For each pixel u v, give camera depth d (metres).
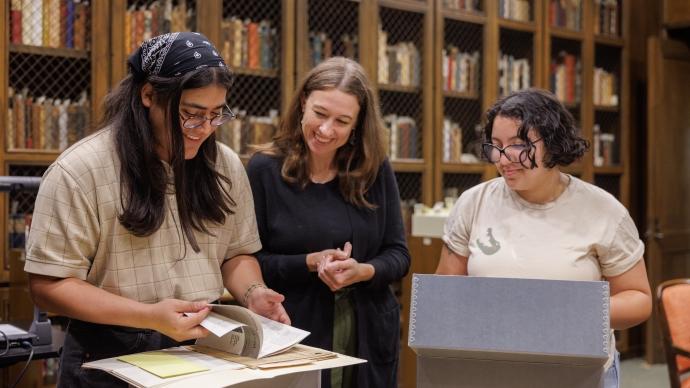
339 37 4.25
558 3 5.29
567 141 1.78
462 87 4.80
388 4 4.38
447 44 4.73
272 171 2.15
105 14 3.46
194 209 1.65
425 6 4.56
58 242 1.51
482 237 1.92
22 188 2.10
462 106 4.82
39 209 1.52
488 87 4.85
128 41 3.53
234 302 3.55
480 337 1.45
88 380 1.58
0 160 3.25
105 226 1.56
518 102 1.78
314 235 2.12
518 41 5.11
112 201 1.55
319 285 2.11
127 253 1.58
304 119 2.07
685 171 5.72
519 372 1.48
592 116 5.47
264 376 1.34
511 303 1.46
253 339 1.47
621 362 5.80
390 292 2.23
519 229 1.88
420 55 4.59
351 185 2.14
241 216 1.82
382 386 2.16
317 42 4.15
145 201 1.56
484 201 1.98
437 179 4.64
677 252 5.68
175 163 1.55
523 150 1.75
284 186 2.14
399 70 4.49
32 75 3.40
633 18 6.07
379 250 2.25
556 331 1.42
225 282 1.82
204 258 1.70
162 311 1.46
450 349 1.45
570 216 1.87
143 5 3.65
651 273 5.56
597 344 1.39
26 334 2.10
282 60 4.00
